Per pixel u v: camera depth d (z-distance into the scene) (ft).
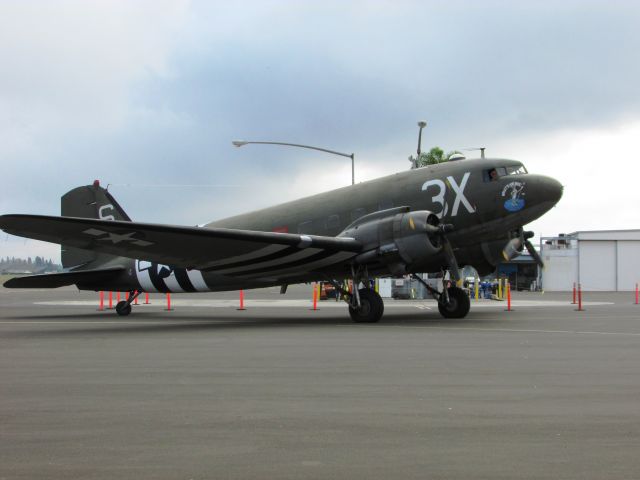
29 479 11.89
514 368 23.93
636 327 42.65
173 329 44.39
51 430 15.24
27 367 25.16
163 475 12.07
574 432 14.76
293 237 44.27
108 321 55.11
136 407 17.66
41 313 69.41
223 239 43.34
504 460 12.82
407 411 16.97
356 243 47.21
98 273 62.69
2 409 17.46
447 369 23.77
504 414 16.55
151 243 44.34
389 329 41.63
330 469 12.37
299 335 37.70
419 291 103.71
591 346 30.91
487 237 50.39
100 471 12.30
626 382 20.89
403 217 46.47
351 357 27.30
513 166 49.70
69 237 42.70
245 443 14.12
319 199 55.83
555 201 48.60
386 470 12.29
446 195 49.52
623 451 13.32
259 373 23.24
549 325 44.52
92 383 21.40
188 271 58.80
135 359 27.40
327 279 52.34
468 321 48.93
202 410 17.25
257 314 64.23
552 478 11.80
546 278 163.32
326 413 16.81
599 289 163.53
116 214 64.90
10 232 40.91
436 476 11.95
